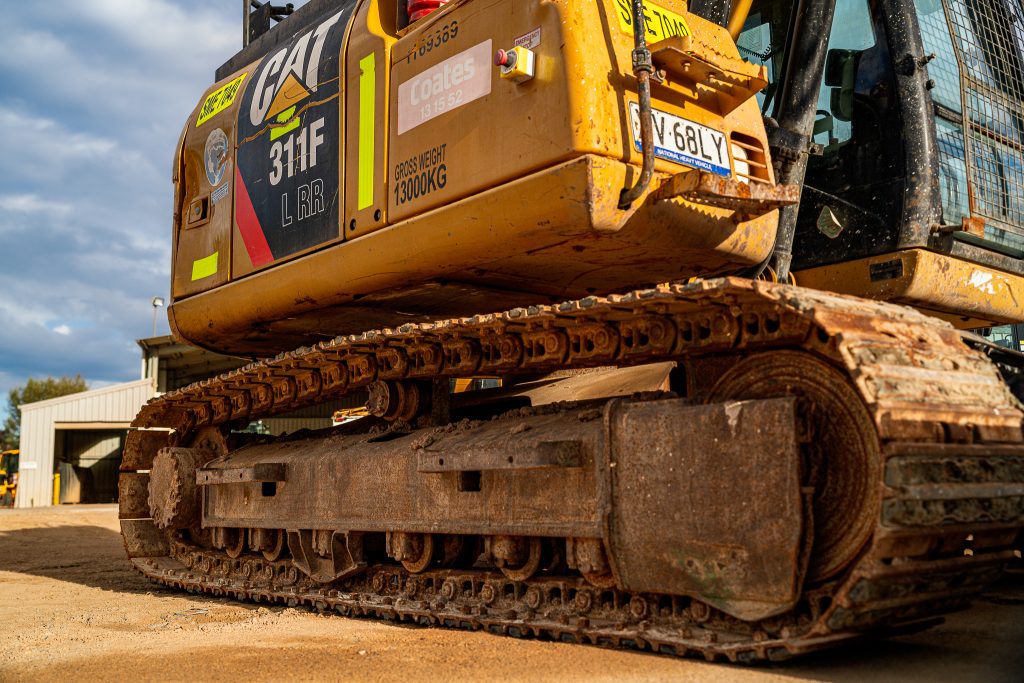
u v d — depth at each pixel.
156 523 9.20
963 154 7.30
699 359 5.22
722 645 4.60
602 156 5.56
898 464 4.01
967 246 7.22
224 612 7.48
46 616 7.66
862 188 7.15
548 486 5.55
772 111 7.84
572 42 5.62
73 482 38.94
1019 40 8.09
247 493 8.20
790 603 4.36
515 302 7.68
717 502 4.63
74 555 14.12
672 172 5.90
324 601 7.11
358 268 7.04
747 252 6.46
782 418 4.43
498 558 5.83
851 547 4.34
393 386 7.13
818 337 4.46
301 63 7.93
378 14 7.39
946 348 4.75
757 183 5.82
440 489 6.23
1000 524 4.46
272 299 7.96
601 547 5.23
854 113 7.25
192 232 9.14
